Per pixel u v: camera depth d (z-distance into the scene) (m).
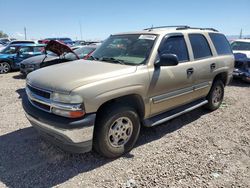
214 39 5.62
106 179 3.19
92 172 3.34
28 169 3.39
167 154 3.80
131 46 4.32
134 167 3.45
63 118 3.13
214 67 5.31
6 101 6.67
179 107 4.78
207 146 4.08
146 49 4.08
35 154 3.78
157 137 4.41
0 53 12.89
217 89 5.78
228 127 4.91
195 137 4.43
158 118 4.26
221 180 3.17
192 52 4.80
